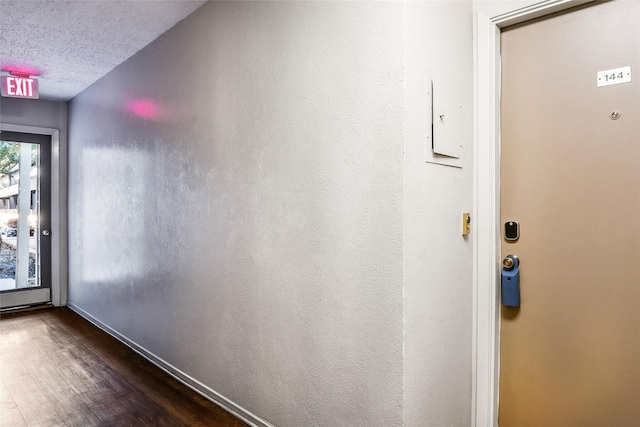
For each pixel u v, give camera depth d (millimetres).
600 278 1615
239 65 2184
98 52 3170
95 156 3943
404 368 1462
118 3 2408
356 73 1607
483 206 1851
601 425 1619
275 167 1979
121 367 2936
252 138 2109
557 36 1712
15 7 2432
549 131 1739
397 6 1471
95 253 3965
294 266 1885
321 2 1745
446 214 1694
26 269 4574
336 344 1698
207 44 2410
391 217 1495
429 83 1574
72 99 4543
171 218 2762
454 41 1739
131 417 2232
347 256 1650
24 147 4535
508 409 1862
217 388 2383
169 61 2768
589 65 1638
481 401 1863
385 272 1514
